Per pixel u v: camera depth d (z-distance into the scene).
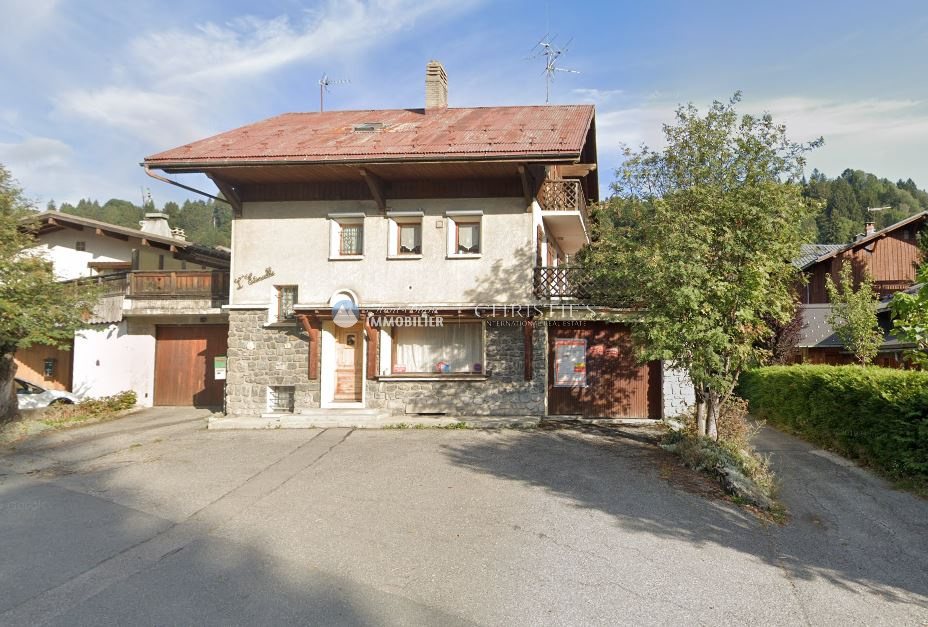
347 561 5.96
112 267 19.59
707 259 9.49
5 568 5.95
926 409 8.22
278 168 12.97
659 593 5.32
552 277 13.13
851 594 5.40
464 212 13.34
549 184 15.05
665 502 7.70
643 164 11.34
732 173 10.20
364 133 14.54
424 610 4.99
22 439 12.30
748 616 4.96
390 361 13.77
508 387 13.19
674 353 9.52
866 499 8.04
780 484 8.59
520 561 5.95
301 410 13.66
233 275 14.12
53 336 13.34
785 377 13.32
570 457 9.91
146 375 17.25
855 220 68.69
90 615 4.96
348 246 14.09
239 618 4.88
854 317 15.79
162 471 9.58
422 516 7.21
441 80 17.66
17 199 13.52
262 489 8.45
